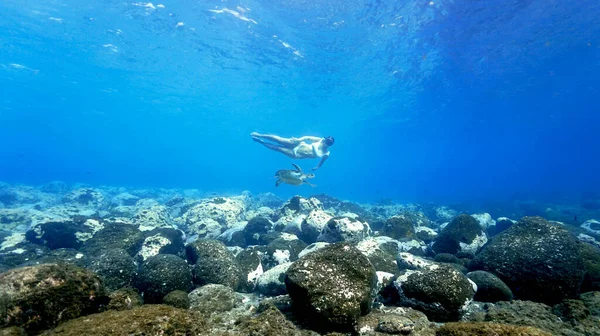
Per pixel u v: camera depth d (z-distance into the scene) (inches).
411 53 849.5
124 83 1200.2
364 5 617.9
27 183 1533.0
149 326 112.3
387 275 204.4
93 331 105.7
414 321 153.8
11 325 118.6
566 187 1911.9
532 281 202.1
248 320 143.3
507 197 1470.2
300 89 1184.2
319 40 772.6
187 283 201.8
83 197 737.0
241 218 506.6
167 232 337.4
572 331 149.6
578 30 761.0
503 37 776.9
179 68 1005.2
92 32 765.9
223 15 672.4
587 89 1371.8
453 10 641.6
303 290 149.3
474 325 114.7
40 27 743.7
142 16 684.7
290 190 2001.7
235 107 1540.4
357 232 300.5
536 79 1141.7
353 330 140.0
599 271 216.7
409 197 1654.8
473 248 309.0
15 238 332.5
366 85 1120.8
